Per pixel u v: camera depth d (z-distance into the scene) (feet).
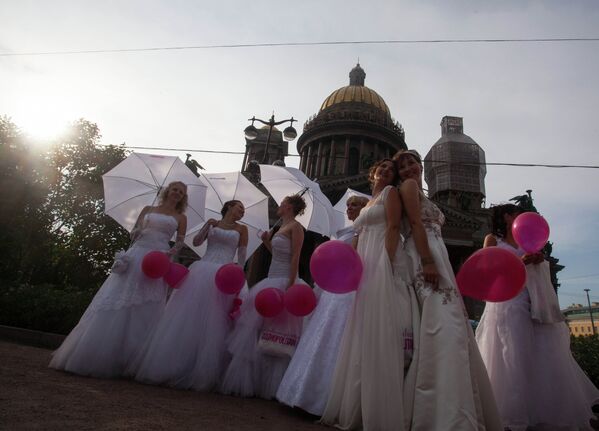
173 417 8.47
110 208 17.98
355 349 9.84
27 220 65.26
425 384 8.63
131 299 13.99
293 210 16.81
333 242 10.34
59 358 13.50
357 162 156.04
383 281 9.83
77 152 99.86
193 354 13.73
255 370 13.94
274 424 9.24
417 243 9.94
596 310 258.57
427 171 152.15
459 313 9.18
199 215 18.79
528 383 11.87
